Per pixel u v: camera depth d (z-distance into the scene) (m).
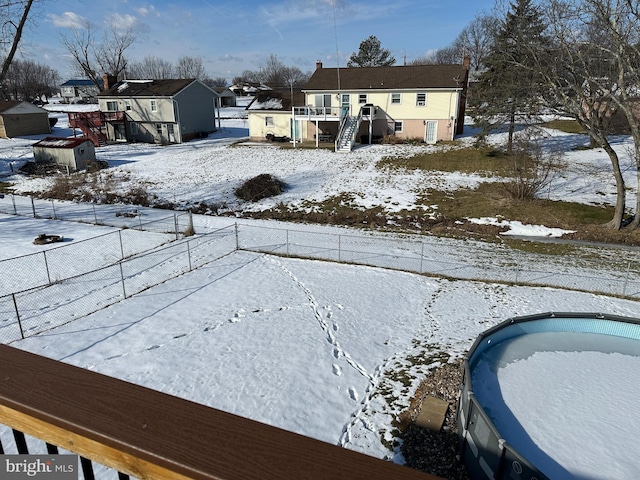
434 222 21.02
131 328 11.69
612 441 7.02
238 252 17.78
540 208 22.03
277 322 12.16
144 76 105.31
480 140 30.92
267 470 1.24
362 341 11.27
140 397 1.54
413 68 39.75
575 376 8.80
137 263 16.34
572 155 31.55
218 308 12.96
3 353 1.80
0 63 31.97
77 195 26.52
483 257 17.14
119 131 46.28
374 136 39.31
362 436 7.98
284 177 28.98
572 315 10.50
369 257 17.23
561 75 18.80
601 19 15.91
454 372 9.77
